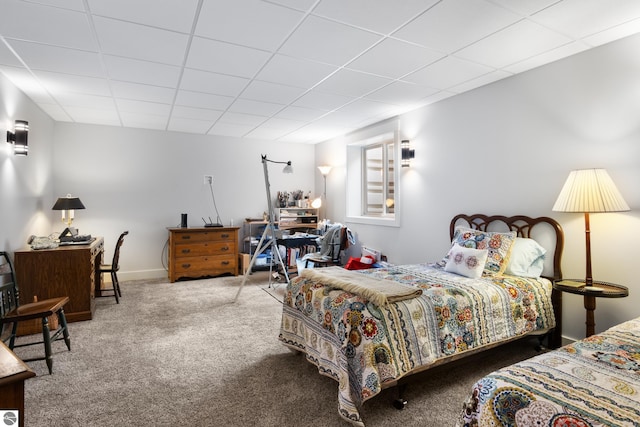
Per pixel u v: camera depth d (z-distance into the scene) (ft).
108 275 17.54
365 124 17.15
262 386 7.44
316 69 10.22
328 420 6.28
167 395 7.05
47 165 15.16
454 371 8.29
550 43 8.50
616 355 4.90
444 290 7.91
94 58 9.37
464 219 12.03
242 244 20.65
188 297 14.55
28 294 10.97
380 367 6.29
